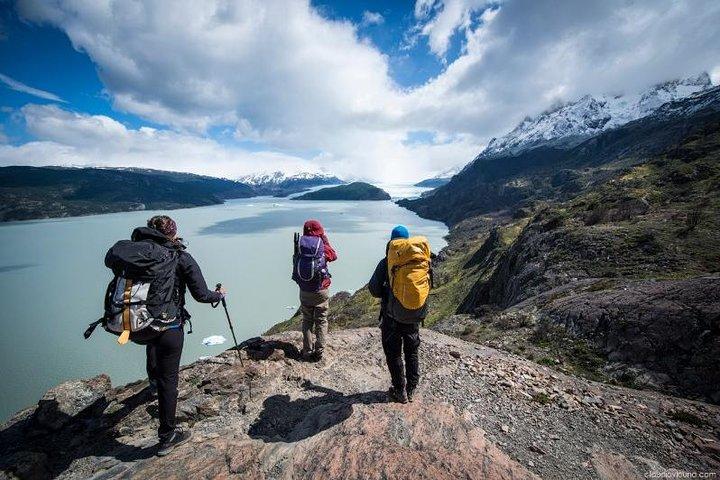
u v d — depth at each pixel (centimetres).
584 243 2941
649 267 2208
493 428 553
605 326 1388
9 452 539
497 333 1731
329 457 416
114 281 467
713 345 1070
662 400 767
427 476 375
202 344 13375
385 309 560
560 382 769
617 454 534
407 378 574
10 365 12950
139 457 476
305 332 750
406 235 572
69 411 597
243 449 450
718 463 543
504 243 8625
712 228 2598
